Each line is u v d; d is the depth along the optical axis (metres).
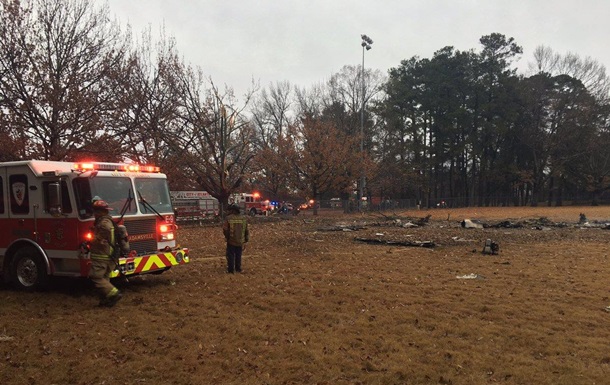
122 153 20.62
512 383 4.51
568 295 8.15
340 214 41.34
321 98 57.38
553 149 60.34
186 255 9.33
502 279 9.68
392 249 15.00
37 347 5.58
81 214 7.97
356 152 43.53
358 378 4.68
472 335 5.96
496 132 60.06
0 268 8.95
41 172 8.34
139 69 23.30
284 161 42.03
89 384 4.56
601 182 61.62
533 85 60.16
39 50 18.11
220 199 29.16
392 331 6.15
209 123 27.33
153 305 7.62
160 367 4.95
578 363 4.99
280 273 10.49
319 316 6.88
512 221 29.39
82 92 18.89
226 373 4.80
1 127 16.94
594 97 59.72
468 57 61.62
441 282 9.38
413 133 60.72
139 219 8.59
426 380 4.62
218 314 7.04
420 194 66.94
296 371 4.84
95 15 19.97
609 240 17.62
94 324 6.53
